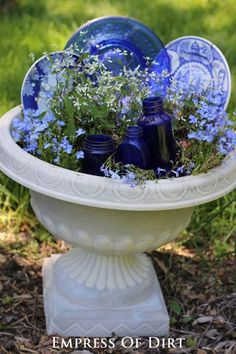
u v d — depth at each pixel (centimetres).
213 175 193
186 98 215
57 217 200
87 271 226
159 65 232
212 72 228
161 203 185
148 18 464
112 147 193
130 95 210
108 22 226
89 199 183
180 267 261
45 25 442
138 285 226
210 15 481
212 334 230
